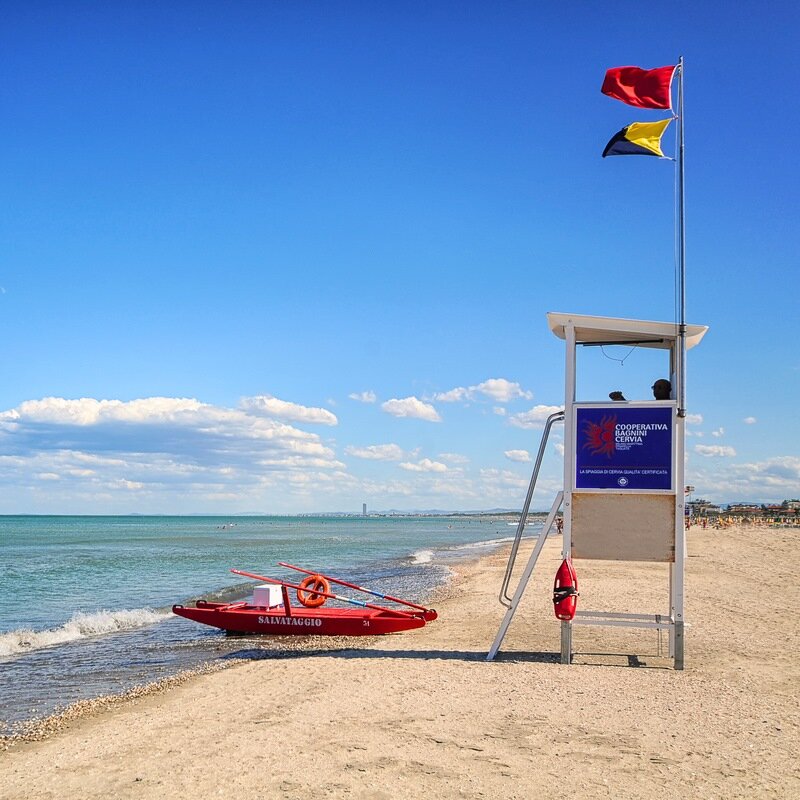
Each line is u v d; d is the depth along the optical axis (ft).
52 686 37.42
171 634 52.70
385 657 37.86
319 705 27.86
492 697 28.32
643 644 40.24
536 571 96.94
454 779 19.69
